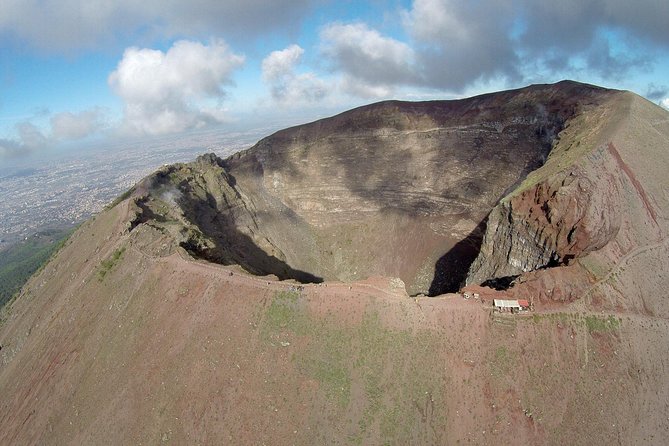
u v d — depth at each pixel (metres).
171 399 43.28
